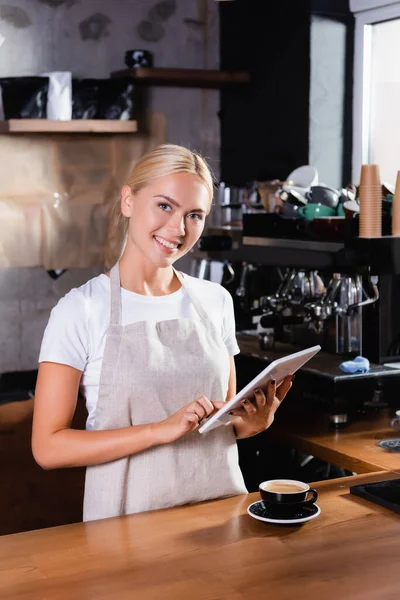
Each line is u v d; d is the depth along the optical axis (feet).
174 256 6.27
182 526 5.71
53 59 12.72
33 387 12.30
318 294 10.41
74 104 12.42
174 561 5.12
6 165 12.57
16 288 12.81
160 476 6.13
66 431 6.02
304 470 9.82
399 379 8.94
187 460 6.21
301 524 5.71
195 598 4.63
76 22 12.78
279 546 5.33
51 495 8.14
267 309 10.97
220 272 13.14
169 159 6.14
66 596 4.68
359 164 12.03
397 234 9.17
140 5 13.15
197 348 6.39
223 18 13.52
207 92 13.69
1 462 7.97
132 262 6.45
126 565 5.08
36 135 12.65
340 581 4.84
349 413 9.34
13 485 8.01
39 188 12.79
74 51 12.83
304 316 10.34
